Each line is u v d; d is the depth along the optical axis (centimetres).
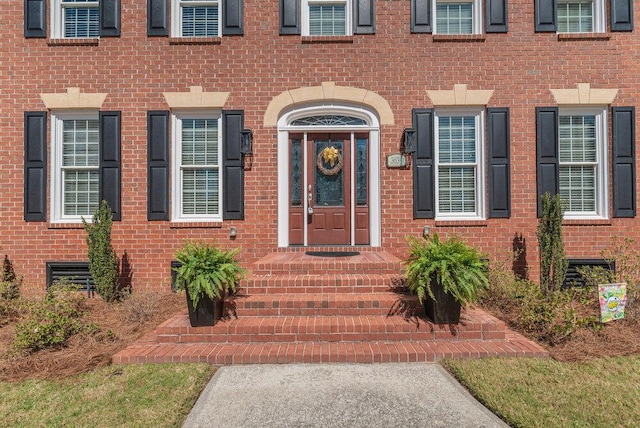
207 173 689
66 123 683
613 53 659
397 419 300
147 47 666
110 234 629
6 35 663
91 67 664
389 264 547
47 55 663
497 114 661
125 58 664
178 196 679
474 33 678
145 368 381
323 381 359
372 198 680
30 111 661
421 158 665
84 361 392
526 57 662
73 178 683
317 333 433
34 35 661
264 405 321
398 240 664
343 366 388
